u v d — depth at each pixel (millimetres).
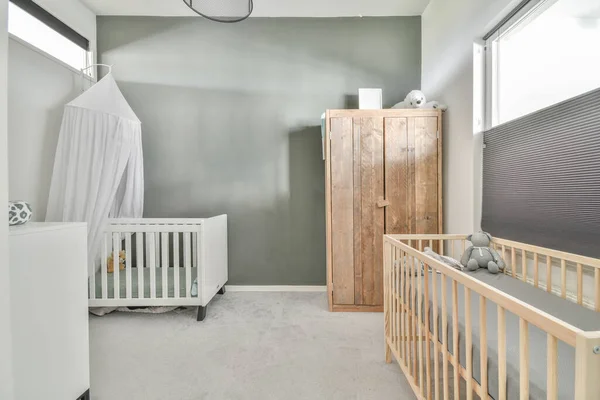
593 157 1238
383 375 1657
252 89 3127
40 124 2400
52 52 2643
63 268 1280
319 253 3137
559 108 1411
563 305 1205
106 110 2436
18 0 2322
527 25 1768
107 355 1878
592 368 512
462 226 2291
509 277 1596
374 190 2582
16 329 1078
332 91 3125
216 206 3139
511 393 791
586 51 1374
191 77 3123
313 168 3123
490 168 2004
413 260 1355
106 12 3035
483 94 2131
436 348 1138
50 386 1212
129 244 2434
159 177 3125
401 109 2570
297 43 3119
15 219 1238
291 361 1800
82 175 2354
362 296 2588
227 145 3137
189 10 3004
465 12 2234
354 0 2852
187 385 1584
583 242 1296
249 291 3109
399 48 3117
